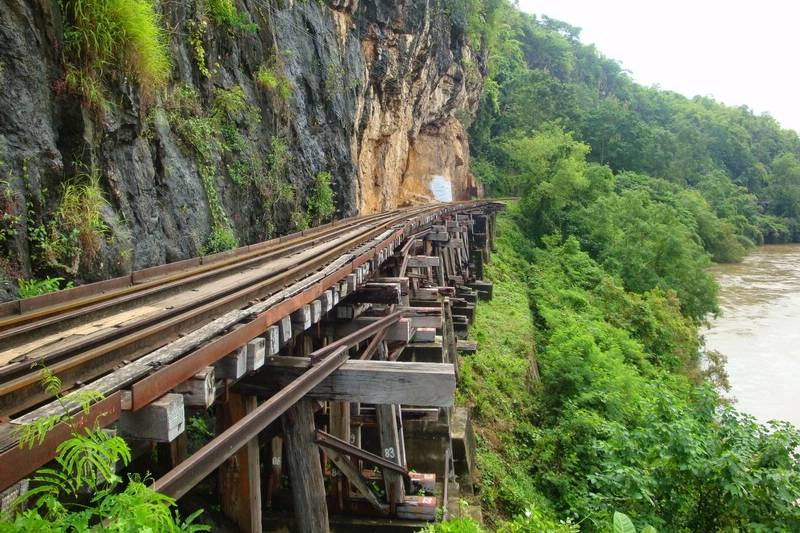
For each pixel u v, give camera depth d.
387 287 8.03
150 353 3.46
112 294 5.16
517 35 72.38
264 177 11.84
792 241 69.50
